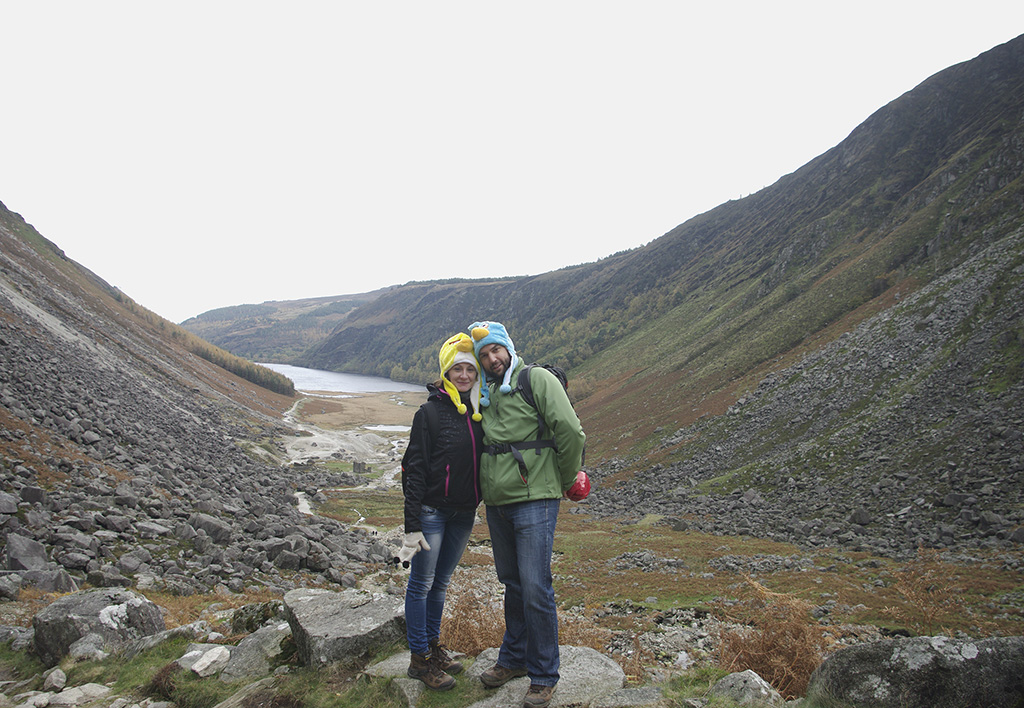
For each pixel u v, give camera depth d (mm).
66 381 33406
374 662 4367
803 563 22047
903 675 2902
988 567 17312
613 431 72812
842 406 44156
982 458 28234
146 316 126375
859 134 137875
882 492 30016
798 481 36625
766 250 135125
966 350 39844
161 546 15648
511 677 3994
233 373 129000
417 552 3838
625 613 16406
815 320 73312
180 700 4438
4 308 44312
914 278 66312
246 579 15508
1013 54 121062
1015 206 65000
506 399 3809
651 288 195875
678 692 3582
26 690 5270
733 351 81125
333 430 101500
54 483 16938
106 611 6164
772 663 4590
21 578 10000
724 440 51094
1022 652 2773
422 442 3902
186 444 37781
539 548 3656
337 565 19359
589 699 3635
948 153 108500
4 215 107500
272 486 38156
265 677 4500
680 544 28812
